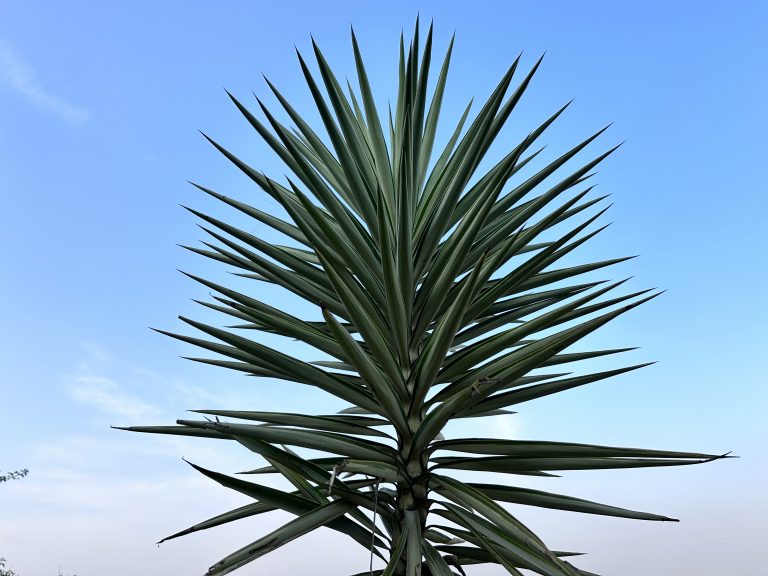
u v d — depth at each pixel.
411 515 1.25
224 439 1.34
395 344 1.39
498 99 1.25
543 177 1.43
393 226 1.43
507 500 1.34
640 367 1.28
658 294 1.16
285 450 1.31
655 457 1.19
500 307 1.56
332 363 1.78
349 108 1.56
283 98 1.53
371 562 1.09
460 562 1.44
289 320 1.41
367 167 1.42
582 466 1.26
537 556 1.15
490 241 1.44
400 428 1.28
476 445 1.30
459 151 1.44
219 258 1.61
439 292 1.34
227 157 1.44
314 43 1.29
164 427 1.27
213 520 1.28
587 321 1.15
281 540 1.13
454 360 1.34
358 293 1.33
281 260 1.48
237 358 1.38
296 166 1.42
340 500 1.27
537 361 1.16
